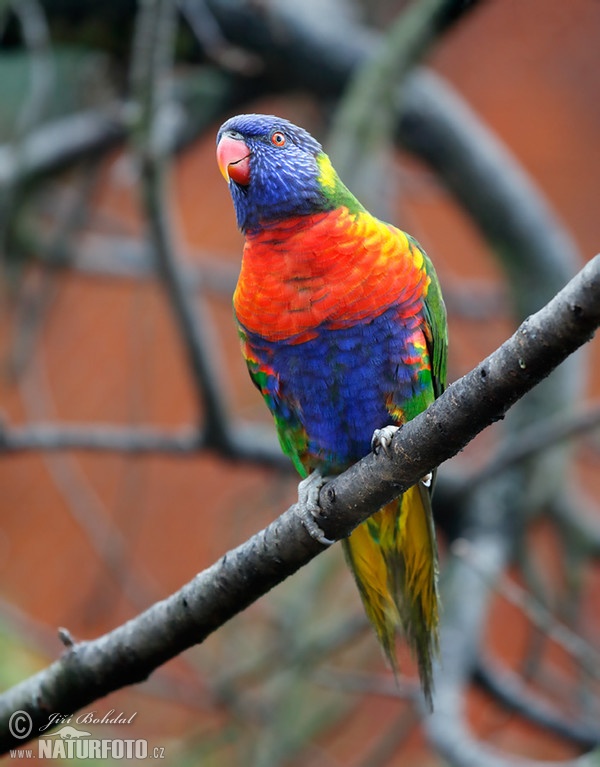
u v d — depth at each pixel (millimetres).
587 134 19250
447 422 5066
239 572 5711
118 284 18172
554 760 15461
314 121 13492
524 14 18141
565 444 10625
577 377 11172
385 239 6547
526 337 4633
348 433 6871
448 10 9359
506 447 9914
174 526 18391
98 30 11477
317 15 11891
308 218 6543
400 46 9555
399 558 6832
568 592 11172
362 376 6617
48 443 9883
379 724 15898
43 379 17156
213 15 11430
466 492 10086
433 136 11523
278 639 11336
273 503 11906
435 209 18859
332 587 11734
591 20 18375
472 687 11703
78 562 17406
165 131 9195
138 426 13320
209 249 18359
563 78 18969
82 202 12273
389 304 6465
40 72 10422
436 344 6938
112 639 5906
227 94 12383
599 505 17625
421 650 6738
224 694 10945
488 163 11516
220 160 6898
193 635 5820
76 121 12570
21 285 12703
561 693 11492
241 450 10359
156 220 8805
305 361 6648
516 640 17016
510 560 11109
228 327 18484
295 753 10719
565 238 11812
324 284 6422
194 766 10906
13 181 10844
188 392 18469
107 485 18516
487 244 11789
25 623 11453
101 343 18312
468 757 8508
